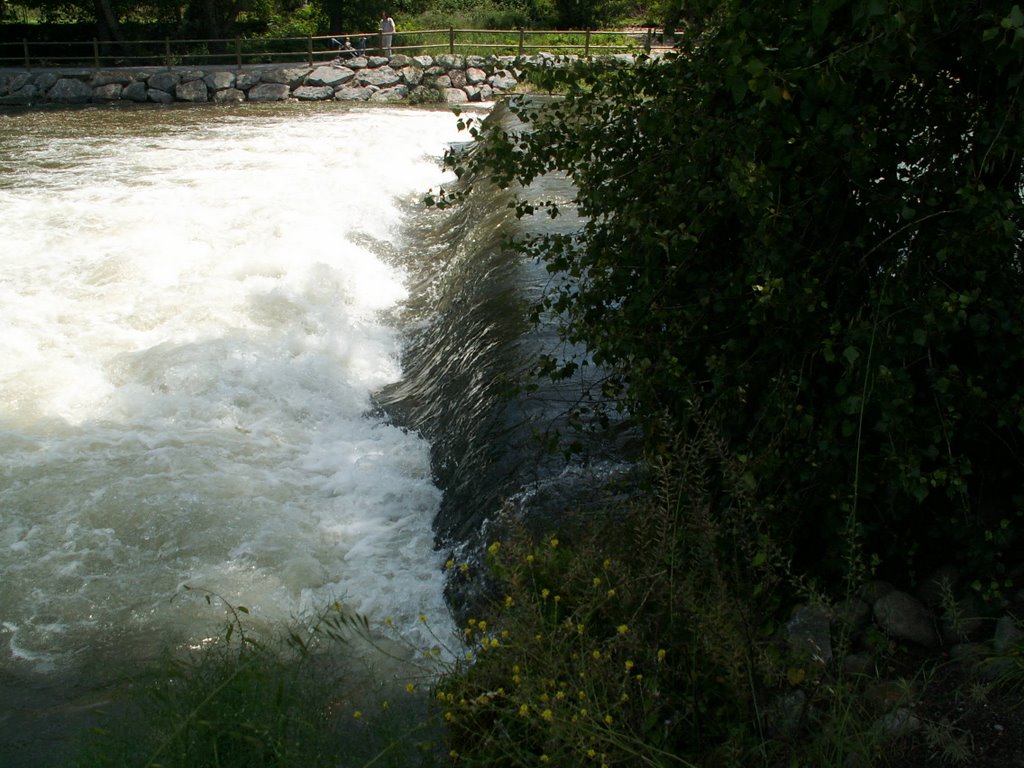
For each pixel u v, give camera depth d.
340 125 19.64
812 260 3.29
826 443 3.23
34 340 7.75
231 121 20.42
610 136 3.96
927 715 2.98
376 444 6.45
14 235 9.96
